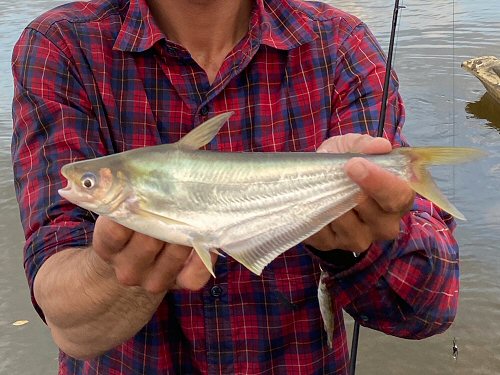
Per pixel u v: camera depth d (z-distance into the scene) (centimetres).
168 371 67
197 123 68
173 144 55
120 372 69
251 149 69
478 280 161
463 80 311
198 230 53
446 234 67
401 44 373
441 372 136
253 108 69
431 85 306
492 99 279
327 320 65
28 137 65
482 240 176
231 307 66
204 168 54
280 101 69
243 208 55
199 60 70
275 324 67
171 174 53
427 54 353
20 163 65
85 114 66
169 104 68
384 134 69
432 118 270
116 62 68
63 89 66
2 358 144
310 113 70
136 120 68
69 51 68
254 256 55
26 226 62
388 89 70
